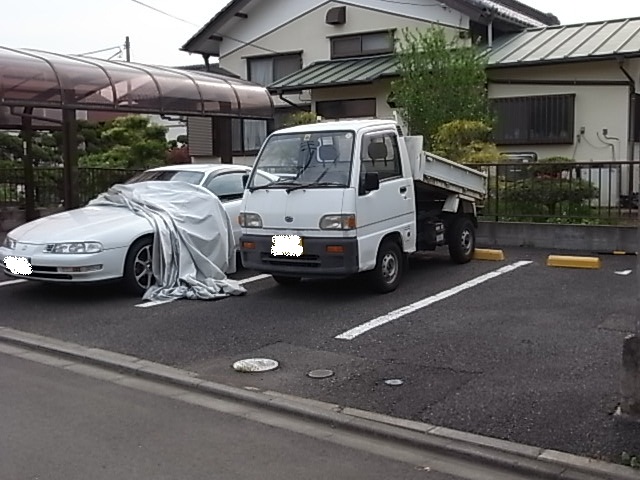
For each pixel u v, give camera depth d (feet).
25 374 19.86
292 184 26.78
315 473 13.52
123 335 23.24
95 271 27.02
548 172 38.83
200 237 29.84
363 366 19.57
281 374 19.15
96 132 78.74
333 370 19.33
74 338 23.04
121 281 27.99
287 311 25.68
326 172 26.55
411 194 29.45
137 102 44.52
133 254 28.17
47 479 13.17
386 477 13.38
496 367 19.06
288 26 68.08
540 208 39.22
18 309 26.99
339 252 25.73
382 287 27.84
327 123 28.84
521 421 15.40
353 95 60.23
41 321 25.22
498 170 40.19
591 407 15.96
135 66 46.26
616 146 48.93
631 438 14.28
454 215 34.32
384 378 18.54
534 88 51.57
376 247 26.99
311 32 66.80
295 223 26.43
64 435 15.31
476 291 28.27
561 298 26.73
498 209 40.24
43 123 51.03
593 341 21.11
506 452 14.07
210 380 18.83
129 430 15.65
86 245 26.94
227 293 28.30
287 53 68.13
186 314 25.61
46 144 75.25
